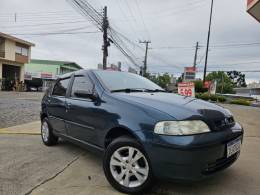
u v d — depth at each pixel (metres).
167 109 3.12
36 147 5.36
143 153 3.07
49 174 3.87
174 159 2.81
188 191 3.31
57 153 4.93
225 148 3.11
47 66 46.12
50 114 5.20
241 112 14.79
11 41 33.44
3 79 32.34
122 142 3.23
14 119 9.02
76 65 52.31
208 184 3.54
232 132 3.26
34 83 36.94
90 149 3.98
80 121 4.11
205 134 2.93
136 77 4.83
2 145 5.49
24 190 3.32
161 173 2.91
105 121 3.54
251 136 7.00
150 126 3.00
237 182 3.62
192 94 11.77
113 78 4.33
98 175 3.85
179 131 2.86
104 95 3.78
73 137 4.41
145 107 3.21
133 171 3.18
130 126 3.16
